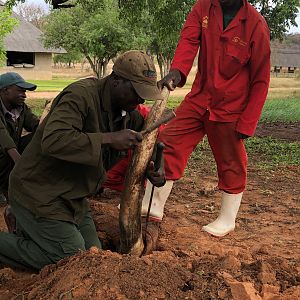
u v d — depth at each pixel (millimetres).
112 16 27516
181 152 5156
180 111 5188
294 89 43219
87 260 3354
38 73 45906
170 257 3783
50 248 4020
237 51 4832
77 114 3652
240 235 5367
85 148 3590
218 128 5051
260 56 4805
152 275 3184
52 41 32500
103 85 3785
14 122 5762
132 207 4191
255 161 9938
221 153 5176
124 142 3670
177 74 4906
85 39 29016
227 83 4922
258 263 3459
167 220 5738
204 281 3160
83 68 66562
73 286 3105
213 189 7172
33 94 28578
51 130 3584
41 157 3912
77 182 4031
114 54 29609
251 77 4941
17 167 4023
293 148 11461
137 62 3656
